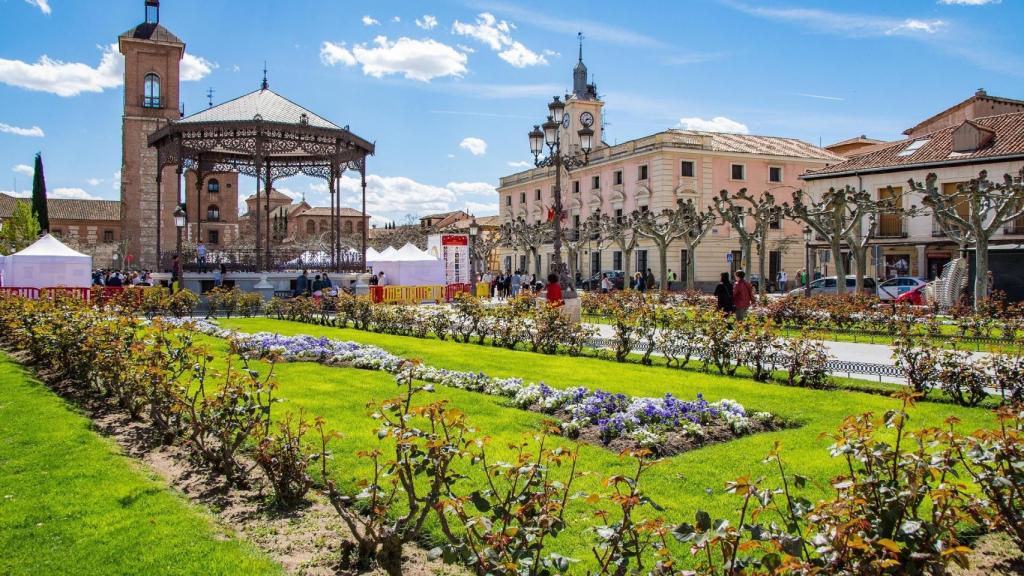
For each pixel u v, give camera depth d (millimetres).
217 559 4113
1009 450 3852
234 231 73062
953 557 2996
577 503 4992
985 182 23438
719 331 11250
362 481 4164
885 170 36625
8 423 7297
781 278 42625
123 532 4473
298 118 27125
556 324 14023
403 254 33844
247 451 6445
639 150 46875
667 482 5508
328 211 100688
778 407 8367
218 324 19688
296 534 4637
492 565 3121
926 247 35438
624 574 3141
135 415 7625
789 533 3336
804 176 40438
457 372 10359
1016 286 23500
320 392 9148
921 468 3410
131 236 54000
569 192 56156
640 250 48156
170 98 54625
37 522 4645
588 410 7504
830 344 15625
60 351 9664
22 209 58844
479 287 37531
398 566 3936
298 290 26719
